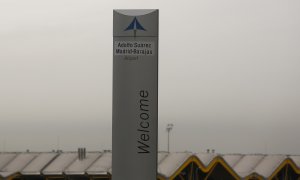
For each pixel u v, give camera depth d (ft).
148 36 106.01
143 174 105.81
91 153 220.43
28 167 214.90
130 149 106.22
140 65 106.22
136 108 106.22
